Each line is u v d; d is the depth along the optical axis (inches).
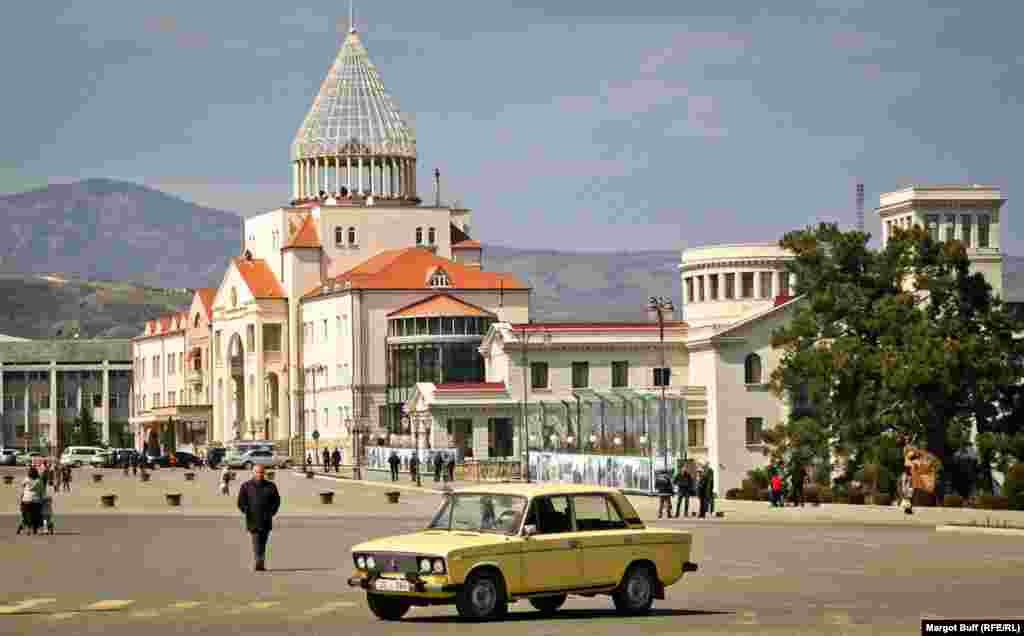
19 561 2780.5
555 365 7765.8
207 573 2504.9
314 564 2687.0
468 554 1786.4
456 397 7721.5
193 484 6422.2
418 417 7824.8
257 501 2522.1
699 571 2492.6
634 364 7780.5
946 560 2667.3
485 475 6845.5
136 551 3024.1
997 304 5718.5
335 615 1884.8
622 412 6392.7
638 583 1894.7
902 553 2837.1
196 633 1710.1
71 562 2751.0
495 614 1801.2
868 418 5423.2
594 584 1863.9
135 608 1975.9
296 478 7126.0
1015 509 4375.0
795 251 5836.6
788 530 3614.7
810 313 5787.4
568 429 6934.1
